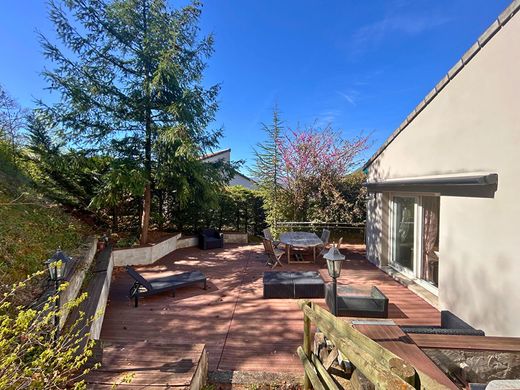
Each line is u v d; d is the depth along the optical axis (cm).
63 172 885
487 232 396
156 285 603
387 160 754
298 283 604
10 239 477
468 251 436
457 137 466
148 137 921
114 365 297
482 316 405
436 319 498
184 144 828
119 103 879
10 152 844
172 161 895
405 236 723
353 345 187
